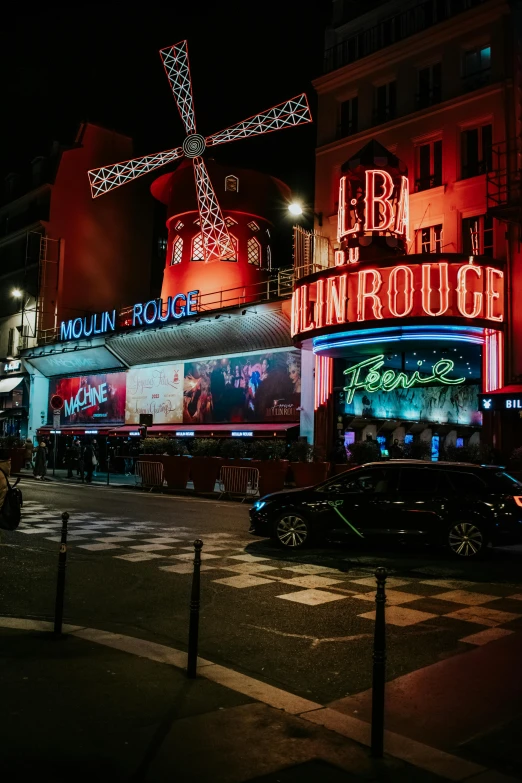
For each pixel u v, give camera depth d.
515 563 10.02
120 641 5.88
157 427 30.55
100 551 10.48
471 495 10.37
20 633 6.03
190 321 27.33
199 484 20.92
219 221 30.77
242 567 9.41
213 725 4.09
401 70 22.91
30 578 8.49
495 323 18.67
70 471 28.03
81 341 33.84
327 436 23.16
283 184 33.47
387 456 21.94
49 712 4.18
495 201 19.34
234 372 27.77
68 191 39.88
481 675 5.21
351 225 20.30
